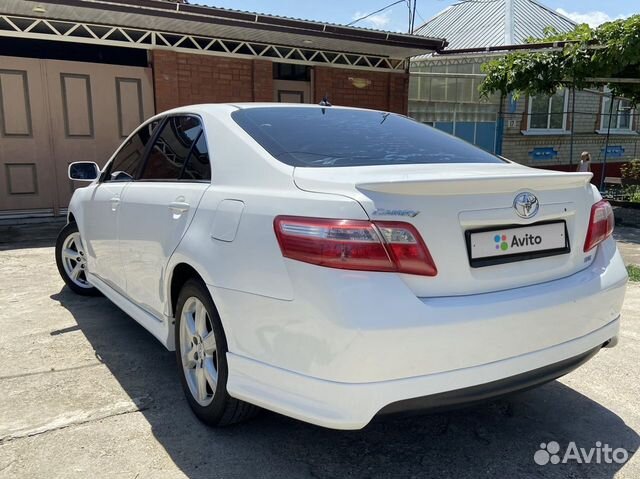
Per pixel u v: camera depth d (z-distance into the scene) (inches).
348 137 116.3
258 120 116.3
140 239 129.4
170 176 128.0
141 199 131.1
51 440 103.2
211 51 385.1
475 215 87.4
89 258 170.6
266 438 105.7
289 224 86.2
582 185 103.3
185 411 115.2
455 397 84.7
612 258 107.9
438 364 82.5
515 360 89.0
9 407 115.3
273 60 409.1
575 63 415.8
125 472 94.0
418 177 86.6
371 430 109.6
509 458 100.5
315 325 81.4
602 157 700.0
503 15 735.1
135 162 148.3
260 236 90.3
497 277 89.9
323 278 80.9
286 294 85.2
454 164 108.0
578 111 660.1
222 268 96.2
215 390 103.0
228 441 104.3
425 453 101.9
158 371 134.8
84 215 170.2
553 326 93.0
